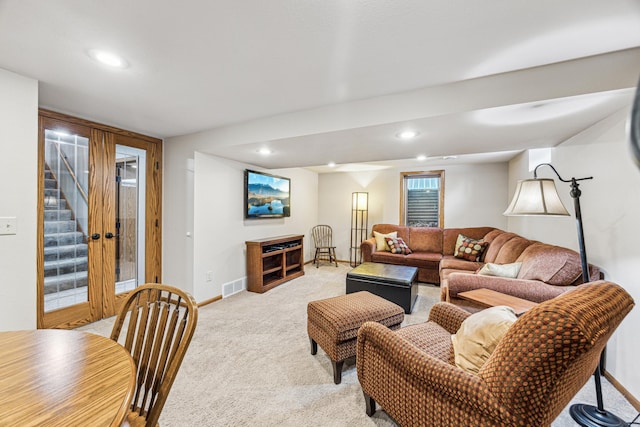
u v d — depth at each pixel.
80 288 2.66
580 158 2.29
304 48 1.50
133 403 1.17
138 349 1.16
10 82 1.76
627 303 1.05
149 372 1.09
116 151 2.96
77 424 0.64
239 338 2.47
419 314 3.08
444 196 5.30
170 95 2.11
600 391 1.53
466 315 1.68
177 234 3.37
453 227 5.24
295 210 5.53
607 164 1.92
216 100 2.20
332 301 2.18
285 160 3.77
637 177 1.66
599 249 2.01
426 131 2.28
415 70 1.72
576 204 1.78
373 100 2.13
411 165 5.32
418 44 1.45
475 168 5.10
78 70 1.74
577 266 2.04
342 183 6.25
